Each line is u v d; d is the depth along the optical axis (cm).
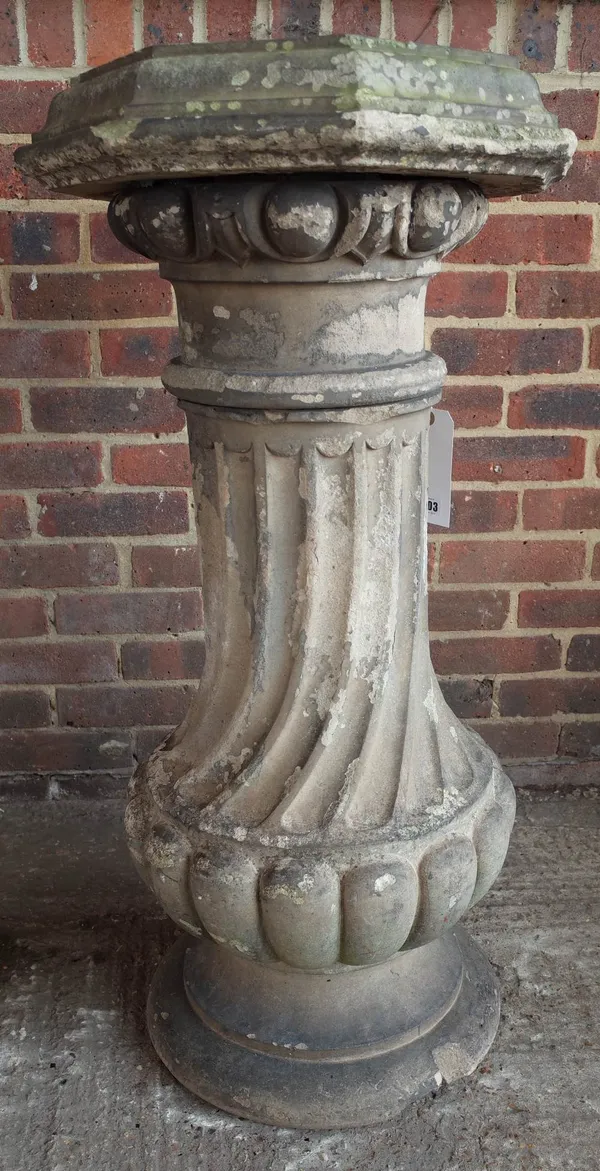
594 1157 129
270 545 118
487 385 181
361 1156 129
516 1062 143
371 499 117
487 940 166
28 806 206
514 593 196
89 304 173
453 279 174
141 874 134
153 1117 135
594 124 166
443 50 98
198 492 123
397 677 126
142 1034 148
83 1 157
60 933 170
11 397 178
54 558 190
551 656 201
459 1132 132
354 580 118
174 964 154
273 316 106
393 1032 136
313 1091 132
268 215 94
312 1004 136
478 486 188
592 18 161
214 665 132
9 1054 145
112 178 97
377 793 124
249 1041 136
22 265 170
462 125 90
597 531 192
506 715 205
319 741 122
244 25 160
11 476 184
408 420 116
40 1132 133
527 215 170
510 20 161
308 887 116
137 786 138
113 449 183
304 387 106
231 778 126
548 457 186
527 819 199
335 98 85
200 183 97
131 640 198
